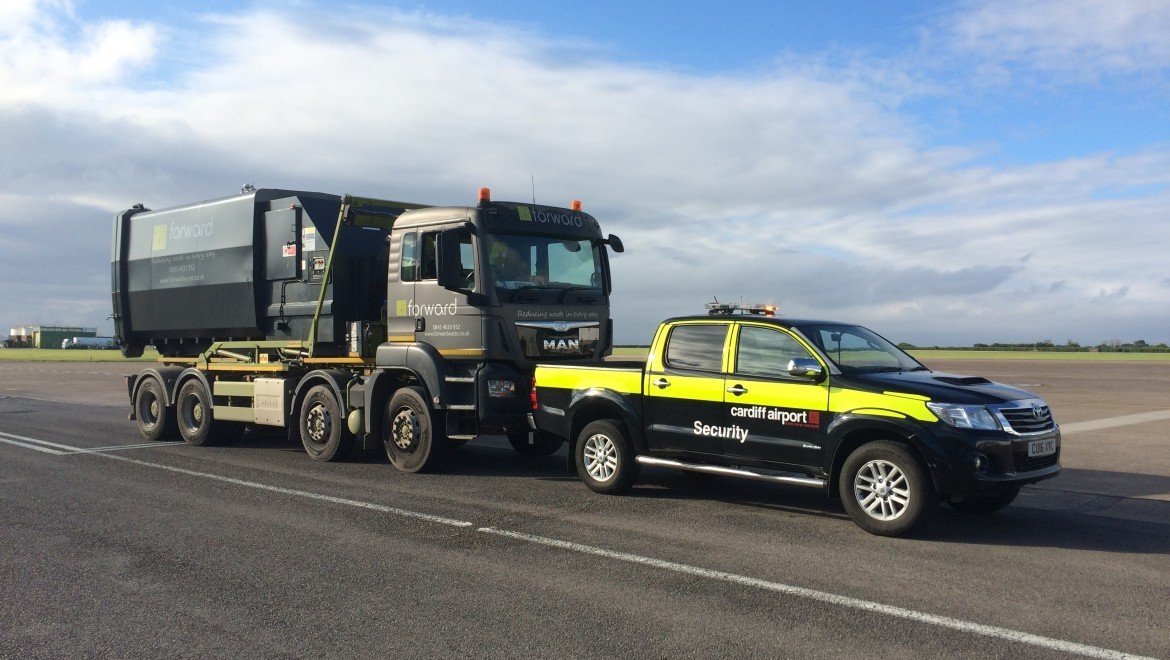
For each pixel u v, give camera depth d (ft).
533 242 32.78
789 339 25.04
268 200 40.40
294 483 30.99
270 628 15.57
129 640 15.03
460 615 16.20
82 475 32.86
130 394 46.70
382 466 35.40
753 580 18.42
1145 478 31.76
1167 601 16.96
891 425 22.27
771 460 24.79
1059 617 15.97
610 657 14.07
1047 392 77.61
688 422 26.63
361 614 16.29
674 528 23.50
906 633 15.12
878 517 22.57
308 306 37.86
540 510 26.02
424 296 32.76
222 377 42.73
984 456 21.43
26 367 160.86
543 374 30.60
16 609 16.74
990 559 20.18
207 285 42.29
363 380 35.55
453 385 31.96
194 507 26.48
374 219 37.04
